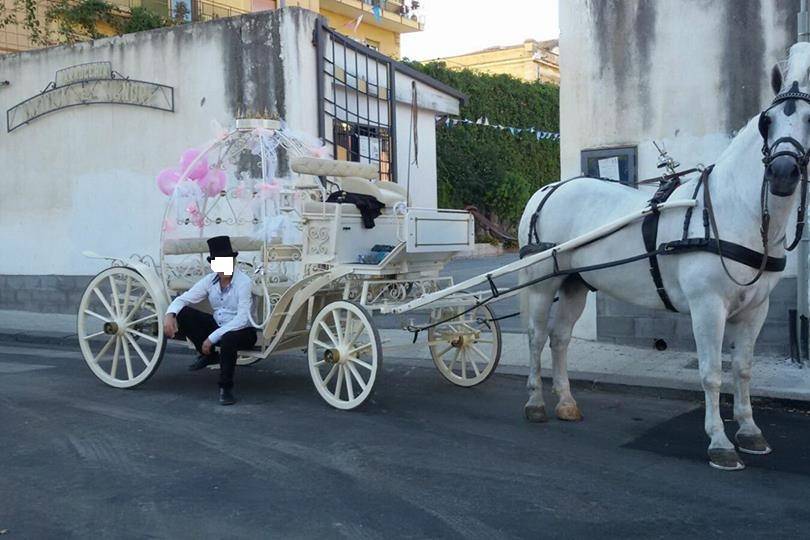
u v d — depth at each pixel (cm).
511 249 2411
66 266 1399
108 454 616
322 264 769
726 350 887
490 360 816
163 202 1295
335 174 781
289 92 1173
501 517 482
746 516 480
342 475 562
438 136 2323
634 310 957
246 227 1147
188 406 771
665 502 503
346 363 738
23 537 460
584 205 668
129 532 466
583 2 968
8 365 1004
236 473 569
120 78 1306
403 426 689
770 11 862
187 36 1245
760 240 540
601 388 812
